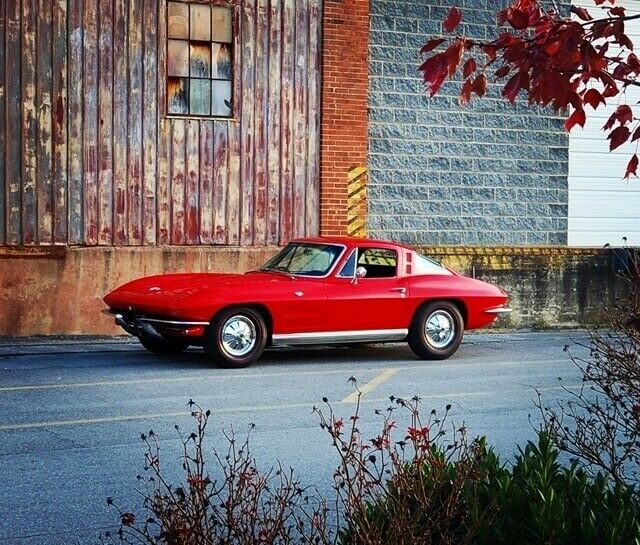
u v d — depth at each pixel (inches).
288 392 439.5
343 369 516.7
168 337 505.7
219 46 657.6
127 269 629.9
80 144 619.5
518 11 154.1
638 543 153.2
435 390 454.6
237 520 160.1
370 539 152.7
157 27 637.9
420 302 554.6
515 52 154.6
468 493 164.6
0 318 598.5
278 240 677.9
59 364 515.2
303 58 682.2
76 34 616.7
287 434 352.2
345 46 694.5
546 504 159.3
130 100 631.8
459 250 715.4
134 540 233.6
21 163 605.0
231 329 506.9
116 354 558.9
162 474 294.4
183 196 648.4
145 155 637.3
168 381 464.4
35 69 607.2
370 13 709.3
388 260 555.5
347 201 699.4
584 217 810.8
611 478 269.0
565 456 320.5
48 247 607.8
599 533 161.5
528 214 778.8
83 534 239.3
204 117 653.3
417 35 724.7
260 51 668.7
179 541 150.8
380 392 445.7
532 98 158.2
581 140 805.9
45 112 609.9
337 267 536.7
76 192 618.8
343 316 531.5
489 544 163.0
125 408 394.9
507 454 324.5
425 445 167.6
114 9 625.9
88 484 283.7
